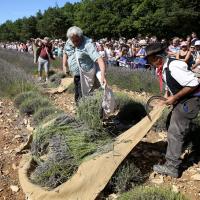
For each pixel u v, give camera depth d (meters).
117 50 18.77
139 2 53.56
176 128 5.54
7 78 13.46
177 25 41.12
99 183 5.25
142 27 47.53
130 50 18.02
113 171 5.34
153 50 5.45
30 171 6.11
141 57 16.81
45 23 72.88
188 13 38.94
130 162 5.95
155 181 5.53
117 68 15.93
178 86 5.36
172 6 40.31
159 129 7.51
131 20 52.75
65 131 6.37
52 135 6.40
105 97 6.45
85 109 6.54
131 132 5.94
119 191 5.29
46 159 5.99
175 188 5.30
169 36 44.50
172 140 5.59
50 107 9.08
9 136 7.98
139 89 13.41
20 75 14.40
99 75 7.03
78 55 7.02
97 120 6.41
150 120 5.89
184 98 5.45
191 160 6.19
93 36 60.97
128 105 8.19
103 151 5.69
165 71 5.42
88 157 5.68
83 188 5.24
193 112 5.44
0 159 6.80
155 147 6.70
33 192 5.46
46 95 12.68
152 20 45.84
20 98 10.70
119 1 56.44
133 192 4.89
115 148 5.69
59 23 70.62
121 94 9.08
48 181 5.61
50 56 15.88
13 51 34.41
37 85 13.58
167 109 7.76
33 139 6.65
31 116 9.41
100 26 58.62
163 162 6.07
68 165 5.69
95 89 7.09
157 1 47.44
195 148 6.42
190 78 5.26
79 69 7.13
